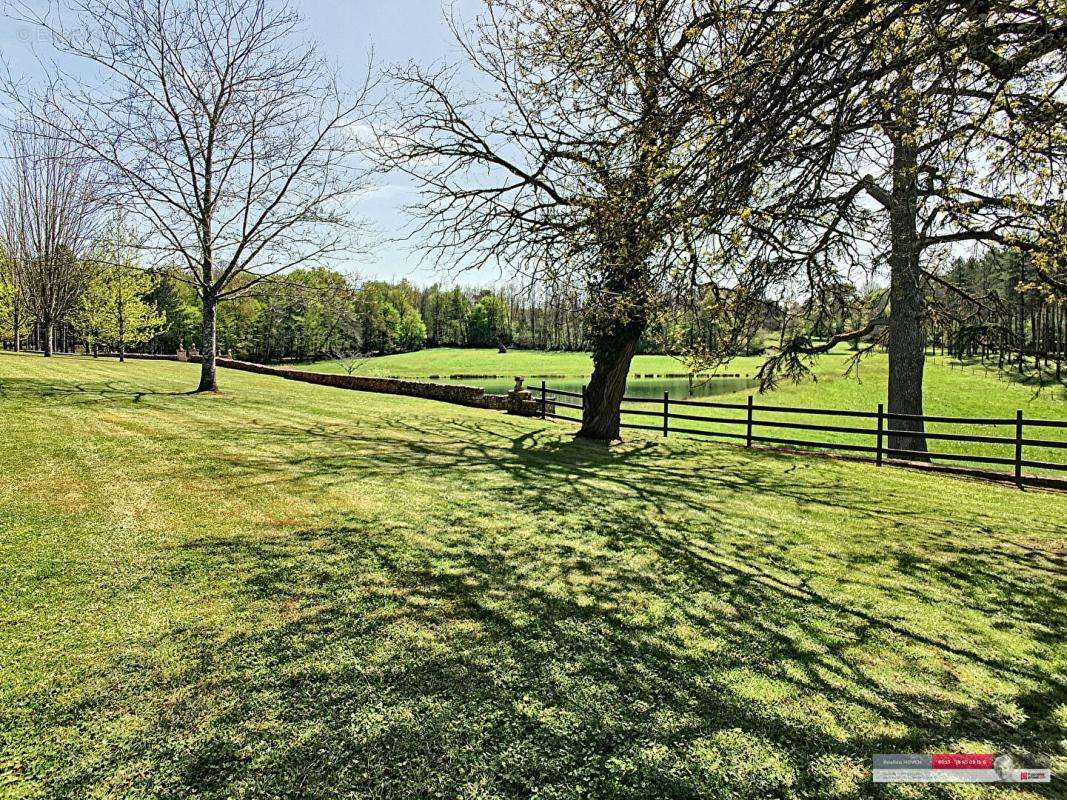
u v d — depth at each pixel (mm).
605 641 3855
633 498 7648
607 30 5594
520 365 67562
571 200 8891
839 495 8281
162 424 11109
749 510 7305
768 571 5223
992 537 6391
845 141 5445
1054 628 4250
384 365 65312
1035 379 11477
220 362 33594
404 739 2838
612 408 13102
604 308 9484
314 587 4457
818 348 12016
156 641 3607
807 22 3799
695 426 20266
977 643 4012
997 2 3734
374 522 6055
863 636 4070
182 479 7277
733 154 4242
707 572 5141
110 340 38219
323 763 2662
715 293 6508
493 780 2602
